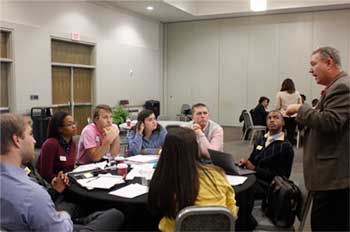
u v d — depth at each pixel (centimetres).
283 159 275
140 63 994
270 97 984
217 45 1040
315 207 200
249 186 225
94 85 837
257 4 557
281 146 277
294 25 937
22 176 151
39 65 679
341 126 183
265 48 978
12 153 149
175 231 143
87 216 223
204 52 1061
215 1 955
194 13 976
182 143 161
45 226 150
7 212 146
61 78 759
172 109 1123
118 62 904
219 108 1057
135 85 977
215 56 1047
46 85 696
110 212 209
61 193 239
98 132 316
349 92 185
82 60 809
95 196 207
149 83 1045
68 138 283
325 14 899
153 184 165
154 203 165
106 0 812
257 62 992
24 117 156
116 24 886
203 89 1074
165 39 1111
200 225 144
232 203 173
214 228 145
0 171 147
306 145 205
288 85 698
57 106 748
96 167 274
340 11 882
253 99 1009
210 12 966
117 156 315
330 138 189
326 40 905
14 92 632
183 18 1028
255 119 780
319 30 910
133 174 254
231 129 1005
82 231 191
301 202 216
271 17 962
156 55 1073
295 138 695
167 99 1129
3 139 146
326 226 197
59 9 717
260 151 293
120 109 685
